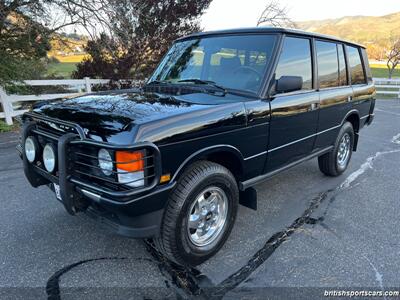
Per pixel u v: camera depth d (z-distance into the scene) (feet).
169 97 9.54
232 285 8.12
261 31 10.97
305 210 12.26
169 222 7.89
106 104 8.69
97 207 7.90
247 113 9.21
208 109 8.35
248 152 9.62
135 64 38.22
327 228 10.91
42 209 11.94
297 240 10.15
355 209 12.37
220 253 9.44
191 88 10.73
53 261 8.95
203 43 12.20
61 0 30.04
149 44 38.17
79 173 7.75
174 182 7.66
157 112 7.84
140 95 9.89
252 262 9.03
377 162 18.62
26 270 8.56
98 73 37.29
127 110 8.00
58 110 8.78
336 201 13.10
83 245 9.73
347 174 16.43
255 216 11.74
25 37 30.14
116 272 8.57
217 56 11.44
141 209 7.20
